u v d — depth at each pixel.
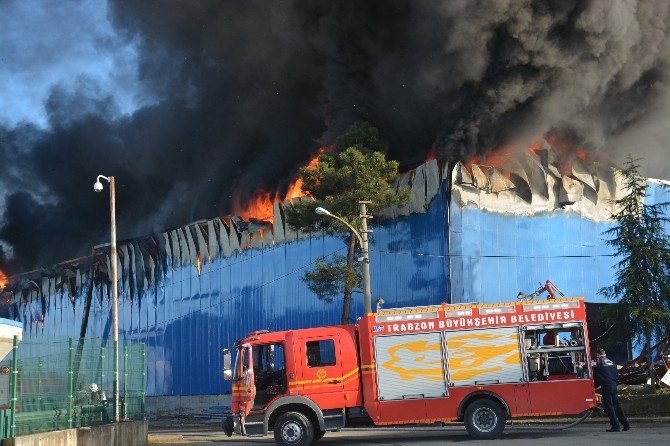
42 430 13.77
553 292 17.61
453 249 30.48
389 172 28.80
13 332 18.72
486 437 15.10
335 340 15.66
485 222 31.22
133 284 46.91
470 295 30.36
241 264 39.91
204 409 40.88
